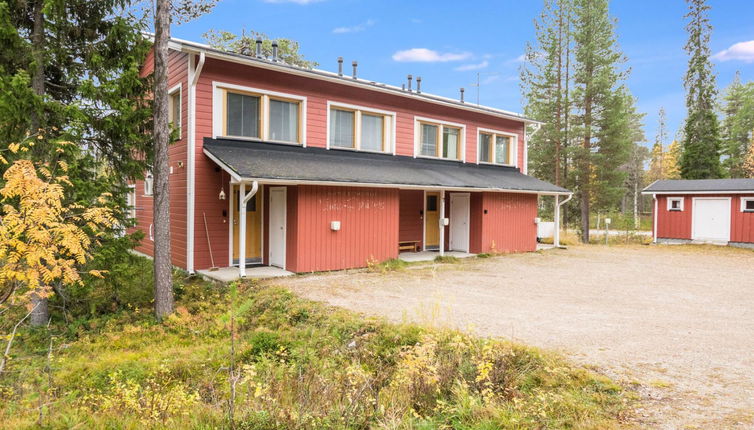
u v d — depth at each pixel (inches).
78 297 365.7
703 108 1159.6
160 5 320.2
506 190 575.5
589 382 169.3
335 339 241.6
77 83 346.6
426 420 142.6
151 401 166.4
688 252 672.4
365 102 550.9
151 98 417.7
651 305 311.3
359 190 476.4
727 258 602.2
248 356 230.4
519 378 173.9
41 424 147.0
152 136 372.5
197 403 166.7
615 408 147.9
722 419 139.2
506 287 377.4
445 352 199.8
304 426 133.6
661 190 826.2
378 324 252.1
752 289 375.9
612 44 974.4
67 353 263.7
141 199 588.7
